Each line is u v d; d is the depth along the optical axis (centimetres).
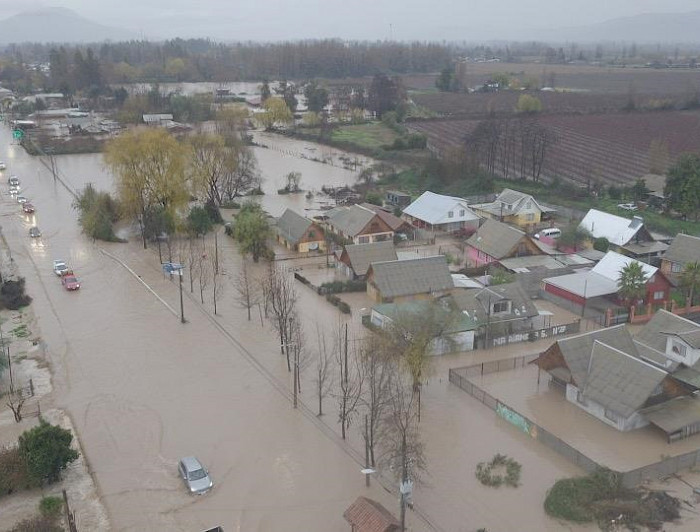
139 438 4766
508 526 3869
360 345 5881
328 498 4128
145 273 8169
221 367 5803
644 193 11025
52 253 8925
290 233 9125
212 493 4184
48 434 4225
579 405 5191
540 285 7506
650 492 4100
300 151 16725
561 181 12169
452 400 5281
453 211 9706
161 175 9312
